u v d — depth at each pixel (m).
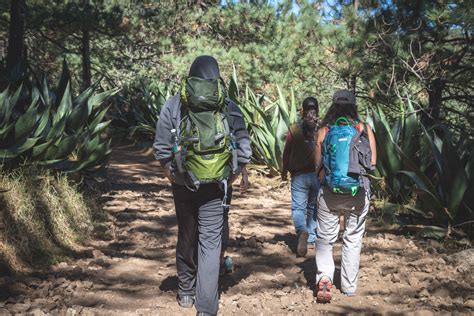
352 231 4.23
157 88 18.09
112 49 26.22
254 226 6.59
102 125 6.77
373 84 10.58
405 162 6.11
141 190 8.59
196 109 3.56
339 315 3.90
